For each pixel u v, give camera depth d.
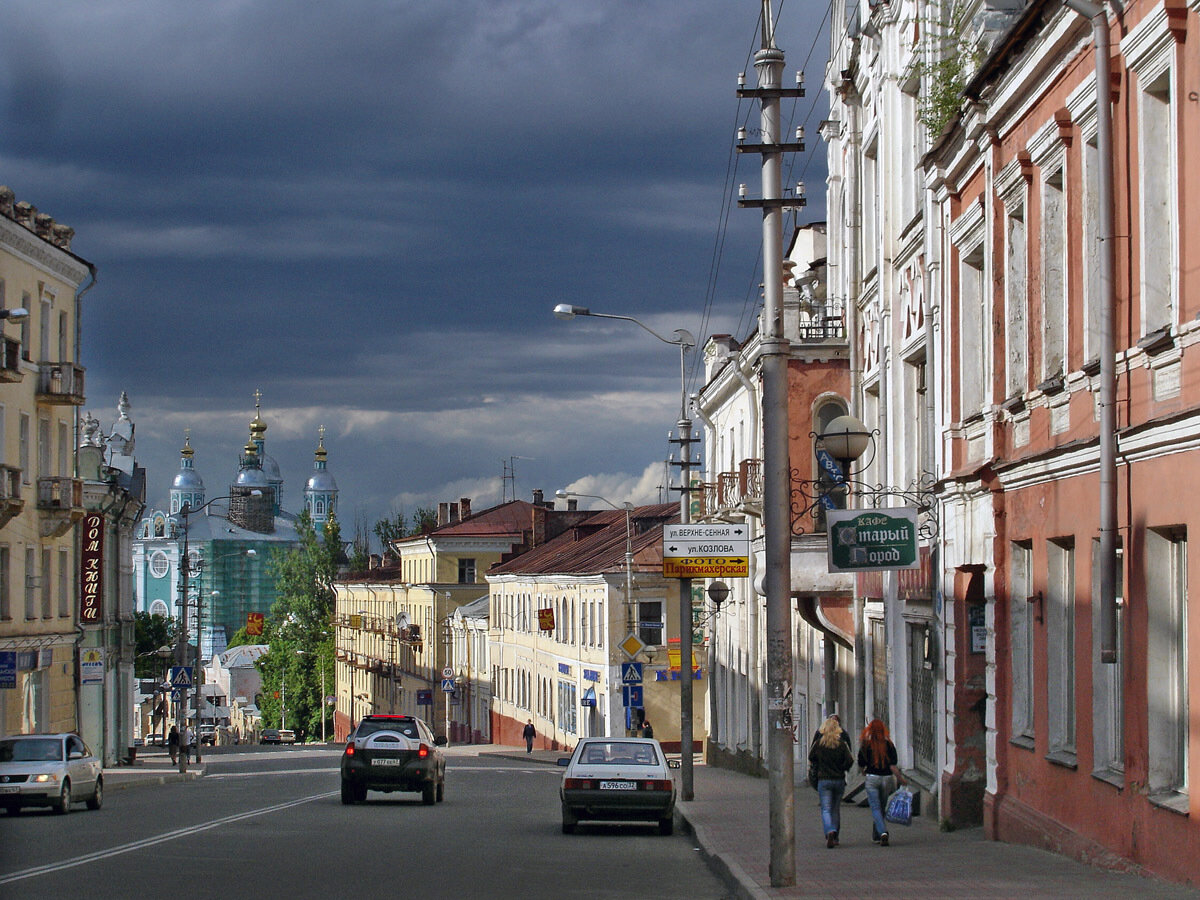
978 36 19.53
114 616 53.12
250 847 18.88
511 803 30.34
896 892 12.96
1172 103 12.25
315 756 67.62
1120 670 14.14
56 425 44.41
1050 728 16.27
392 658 104.81
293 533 181.12
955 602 20.45
